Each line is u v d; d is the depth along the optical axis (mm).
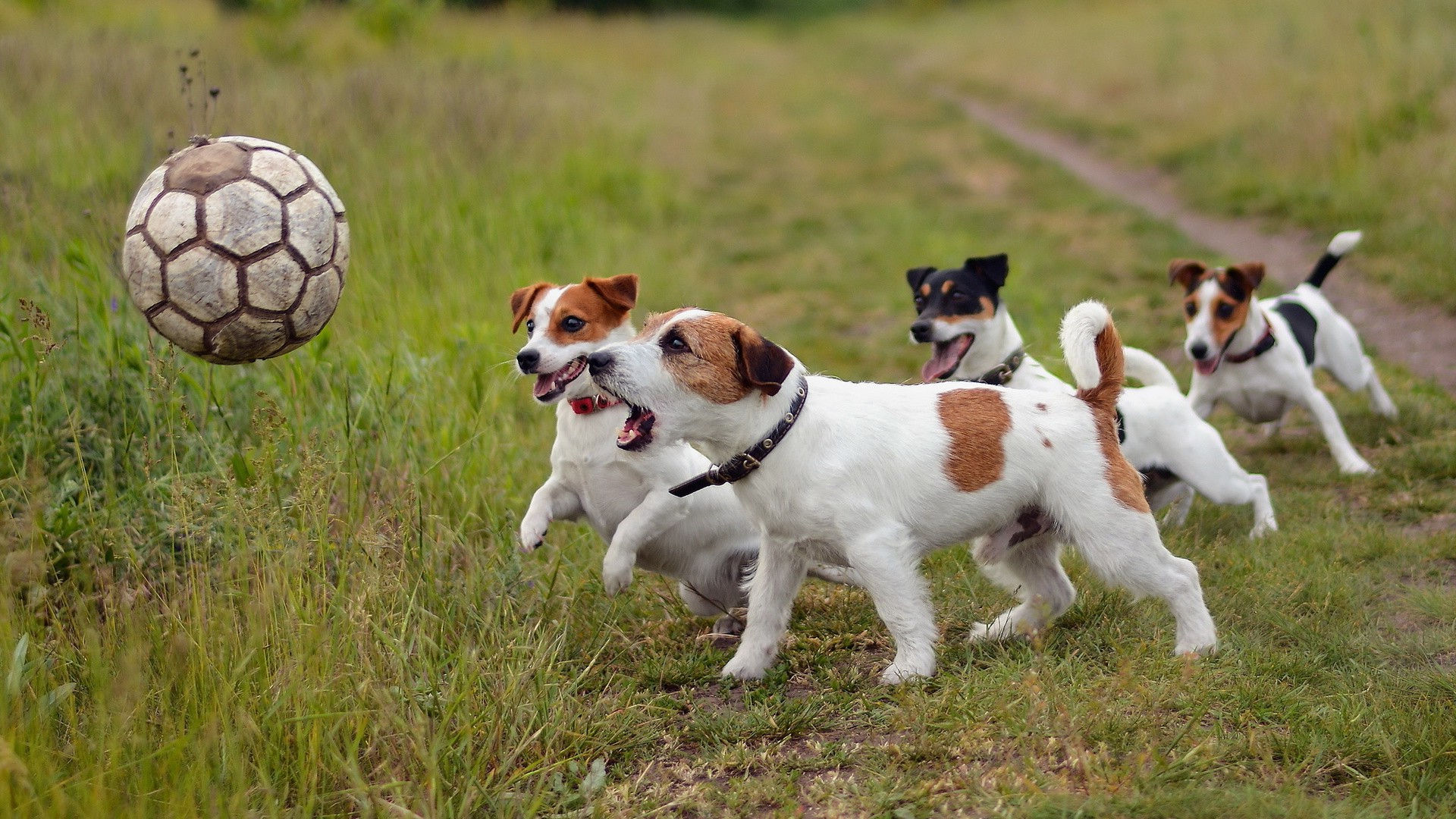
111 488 4484
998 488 4039
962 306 6258
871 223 13180
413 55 17156
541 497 4930
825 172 16359
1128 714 3596
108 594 3902
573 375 4891
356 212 8180
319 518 4141
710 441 4023
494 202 9898
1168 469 5445
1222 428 7348
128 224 3666
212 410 5250
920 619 3994
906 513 3994
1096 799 3115
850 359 8695
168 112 10375
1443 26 14633
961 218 13391
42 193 7809
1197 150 15031
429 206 8914
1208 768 3311
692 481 4094
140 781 3080
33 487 3855
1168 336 8836
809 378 4137
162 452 4816
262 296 3654
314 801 3152
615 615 4758
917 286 6598
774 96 24172
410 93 11938
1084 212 13258
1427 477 6051
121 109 10562
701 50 31172
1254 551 5059
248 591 3922
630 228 11812
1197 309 6633
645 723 3906
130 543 4199
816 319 9734
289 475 4602
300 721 3311
